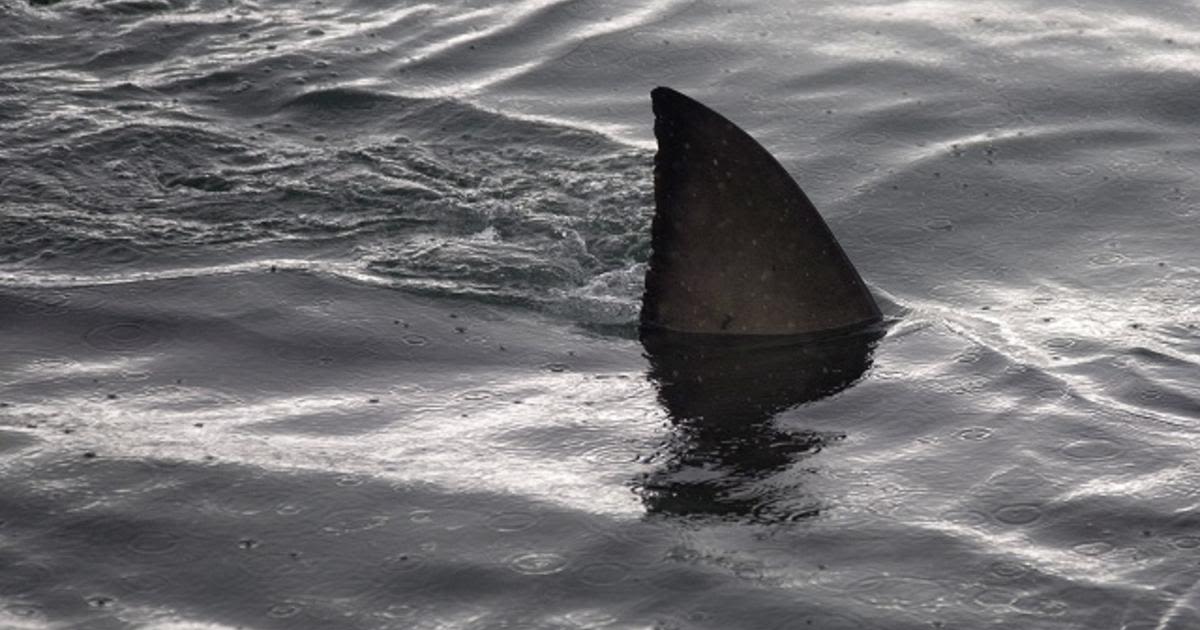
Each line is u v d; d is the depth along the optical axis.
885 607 15.07
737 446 18.11
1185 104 28.11
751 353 20.25
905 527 16.41
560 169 25.94
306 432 18.36
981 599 15.20
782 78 29.16
